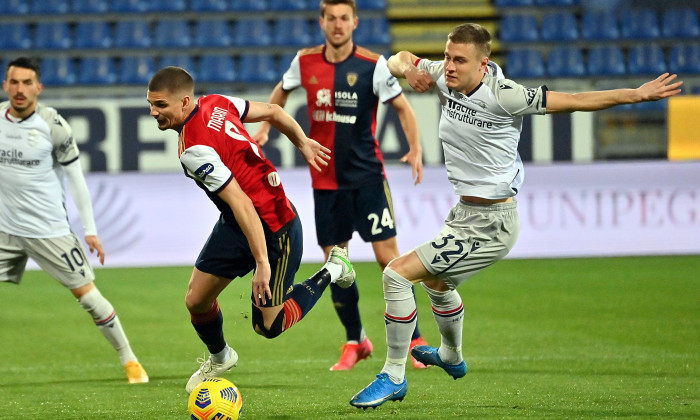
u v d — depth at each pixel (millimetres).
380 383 16625
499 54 61281
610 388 18969
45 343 28188
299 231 17906
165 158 45719
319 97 23750
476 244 17141
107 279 42656
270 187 17141
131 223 45688
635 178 47594
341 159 23797
